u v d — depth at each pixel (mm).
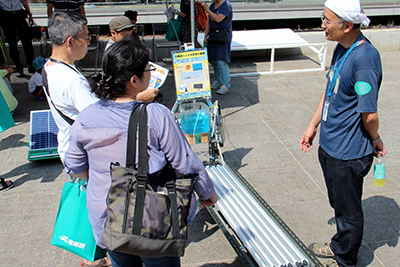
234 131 4574
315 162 3840
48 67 1978
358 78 1868
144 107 1420
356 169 2068
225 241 2744
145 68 1454
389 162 3795
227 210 2488
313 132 2453
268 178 3547
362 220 2176
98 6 8164
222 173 3012
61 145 2100
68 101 1927
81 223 2047
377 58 1882
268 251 2098
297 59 8172
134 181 1381
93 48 6578
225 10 5355
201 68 3455
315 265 1983
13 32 6379
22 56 7305
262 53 8547
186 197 1454
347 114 2021
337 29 1886
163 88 6230
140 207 1365
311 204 3150
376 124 1949
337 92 2025
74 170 1639
